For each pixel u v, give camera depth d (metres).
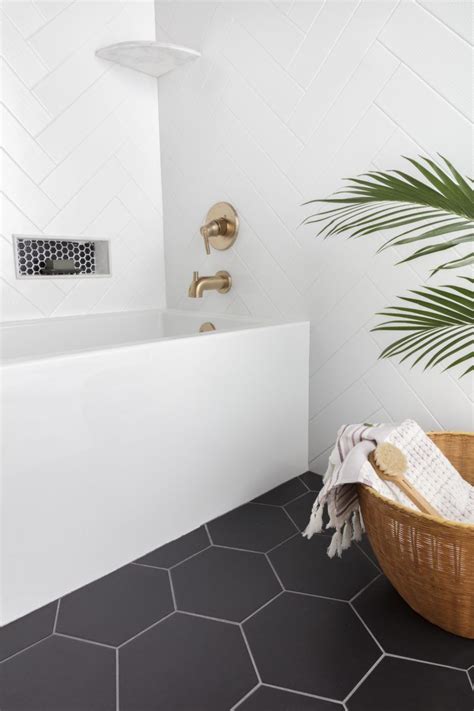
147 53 1.99
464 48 1.35
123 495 1.33
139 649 1.05
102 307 2.20
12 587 1.14
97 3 2.03
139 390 1.33
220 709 0.90
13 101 1.83
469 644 1.04
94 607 1.18
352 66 1.58
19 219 1.89
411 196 1.02
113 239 2.19
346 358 1.75
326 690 0.94
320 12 1.64
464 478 1.39
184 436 1.46
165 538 1.45
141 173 2.27
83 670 1.00
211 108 2.04
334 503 1.15
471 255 0.94
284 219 1.85
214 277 2.05
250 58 1.87
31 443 1.13
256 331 1.63
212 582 1.27
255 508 1.65
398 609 1.16
